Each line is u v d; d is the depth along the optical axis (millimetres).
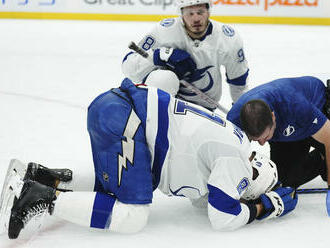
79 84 23688
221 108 14578
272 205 9719
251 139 9750
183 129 8953
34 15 36875
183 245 9086
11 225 8641
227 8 36062
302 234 9562
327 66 27047
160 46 13750
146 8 36344
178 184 9312
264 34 33719
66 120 18031
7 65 26578
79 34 33094
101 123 8867
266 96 10383
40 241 9195
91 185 10562
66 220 9422
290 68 26609
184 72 13523
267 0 36125
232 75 14156
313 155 11977
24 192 8789
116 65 27016
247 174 9141
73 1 36438
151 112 8945
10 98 20984
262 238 9375
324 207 10820
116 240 9234
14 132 16531
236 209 9195
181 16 13164
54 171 10430
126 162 8812
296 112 10258
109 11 36562
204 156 8984
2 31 33531
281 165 12039
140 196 8883
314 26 36531
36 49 29672
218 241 9242
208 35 13258
